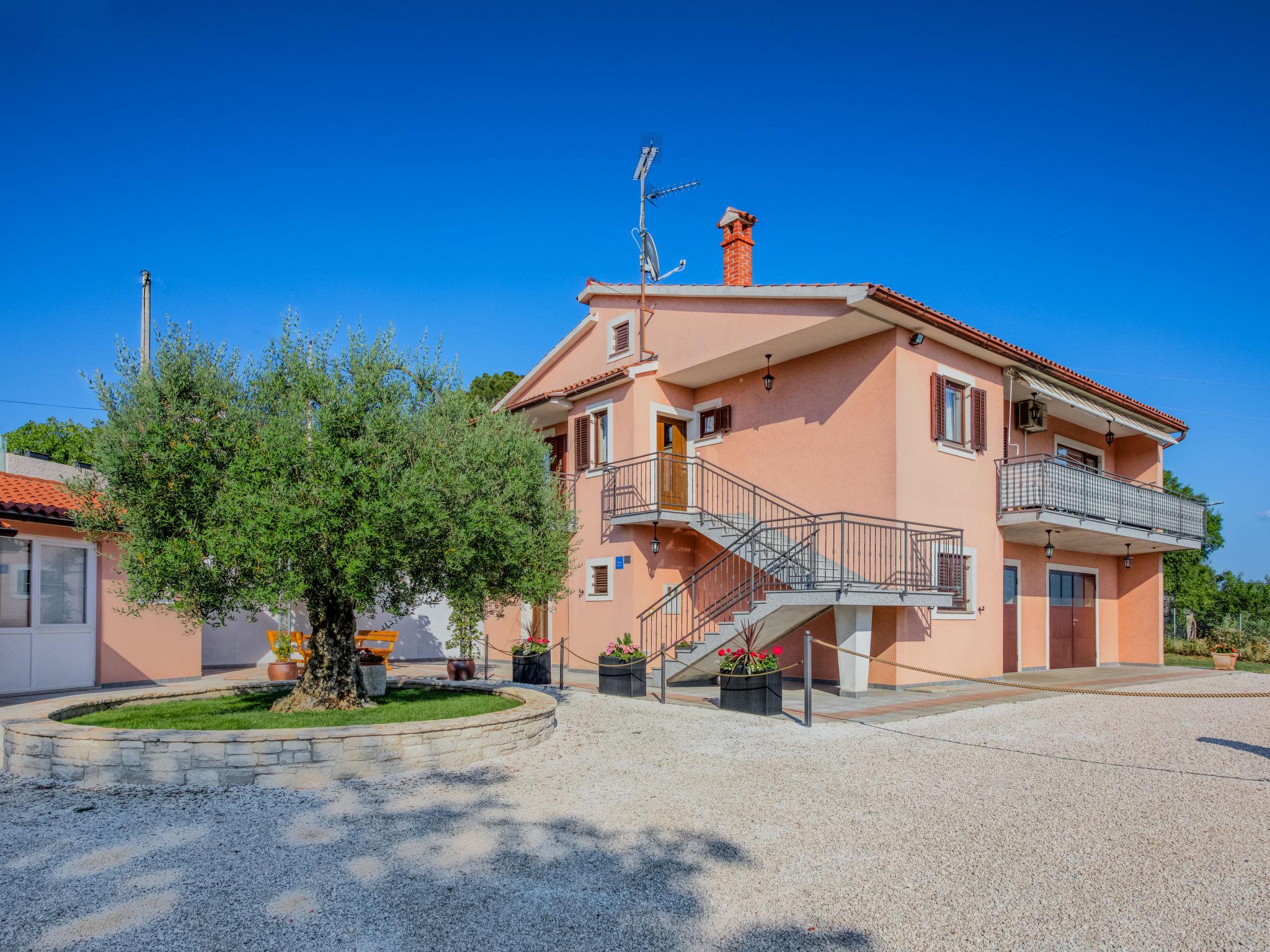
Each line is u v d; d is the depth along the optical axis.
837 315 14.53
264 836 6.13
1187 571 40.50
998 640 16.70
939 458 15.66
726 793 7.46
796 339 15.73
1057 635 20.47
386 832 6.25
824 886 5.28
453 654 23.34
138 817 6.58
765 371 17.62
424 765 8.24
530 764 8.59
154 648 14.89
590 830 6.36
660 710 12.31
